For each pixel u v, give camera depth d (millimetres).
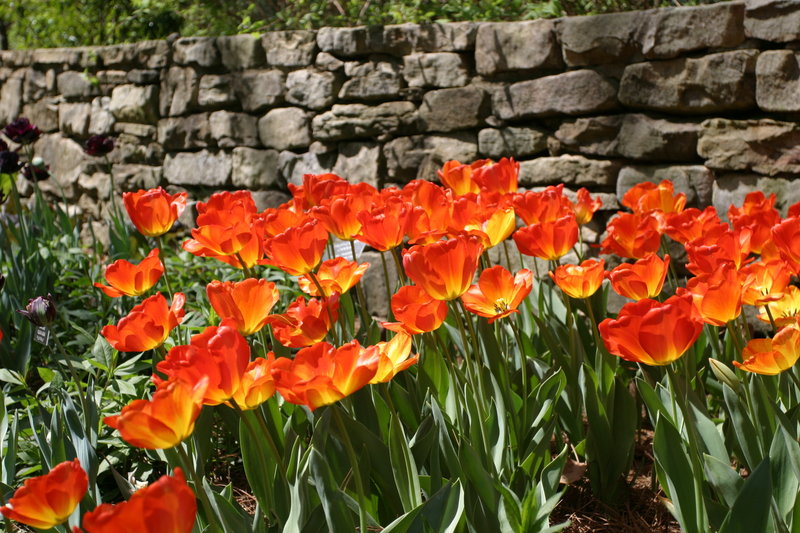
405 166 4484
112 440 2342
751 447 1797
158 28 6805
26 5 7734
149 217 2131
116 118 6152
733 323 1830
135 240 4418
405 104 4453
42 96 6895
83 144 6562
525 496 1809
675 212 2383
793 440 1582
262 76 5082
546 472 1814
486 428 1812
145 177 5977
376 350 1325
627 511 2145
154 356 2463
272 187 5168
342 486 1727
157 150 5879
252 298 1635
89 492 1833
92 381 2445
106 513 949
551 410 2068
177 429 1149
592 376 2055
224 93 5316
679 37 3463
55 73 6727
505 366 2064
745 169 3367
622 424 2088
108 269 1954
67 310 3543
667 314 1323
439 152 4355
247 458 1883
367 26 4535
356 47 4582
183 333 2914
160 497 969
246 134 5246
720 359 2201
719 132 3400
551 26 3869
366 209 2107
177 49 5578
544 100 3934
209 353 1265
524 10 4762
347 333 2316
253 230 1999
